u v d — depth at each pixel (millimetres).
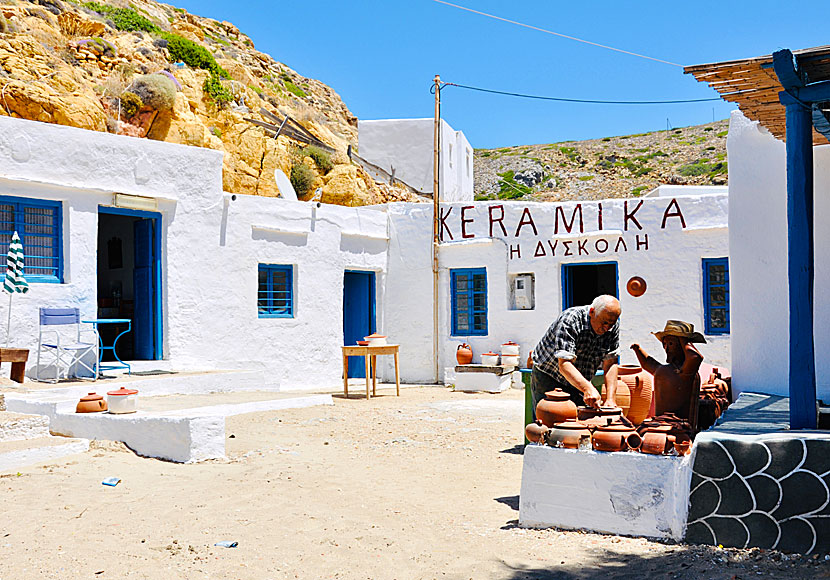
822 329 7934
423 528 5555
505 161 66250
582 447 5453
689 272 14906
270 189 25250
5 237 12023
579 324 6273
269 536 5383
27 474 7254
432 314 17438
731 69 5500
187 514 5957
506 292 16719
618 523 5176
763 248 8531
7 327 11727
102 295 17859
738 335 8703
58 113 18672
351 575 4582
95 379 12039
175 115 22906
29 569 4672
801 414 5387
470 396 14602
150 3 41938
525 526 5512
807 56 5160
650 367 6316
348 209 17156
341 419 11141
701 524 4855
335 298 16828
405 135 29953
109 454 8219
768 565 4371
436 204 17500
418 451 8703
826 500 4539
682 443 5180
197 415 8125
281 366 15766
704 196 14805
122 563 4801
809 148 5445
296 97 41281
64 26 26078
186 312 14320
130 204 13477
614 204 15703
